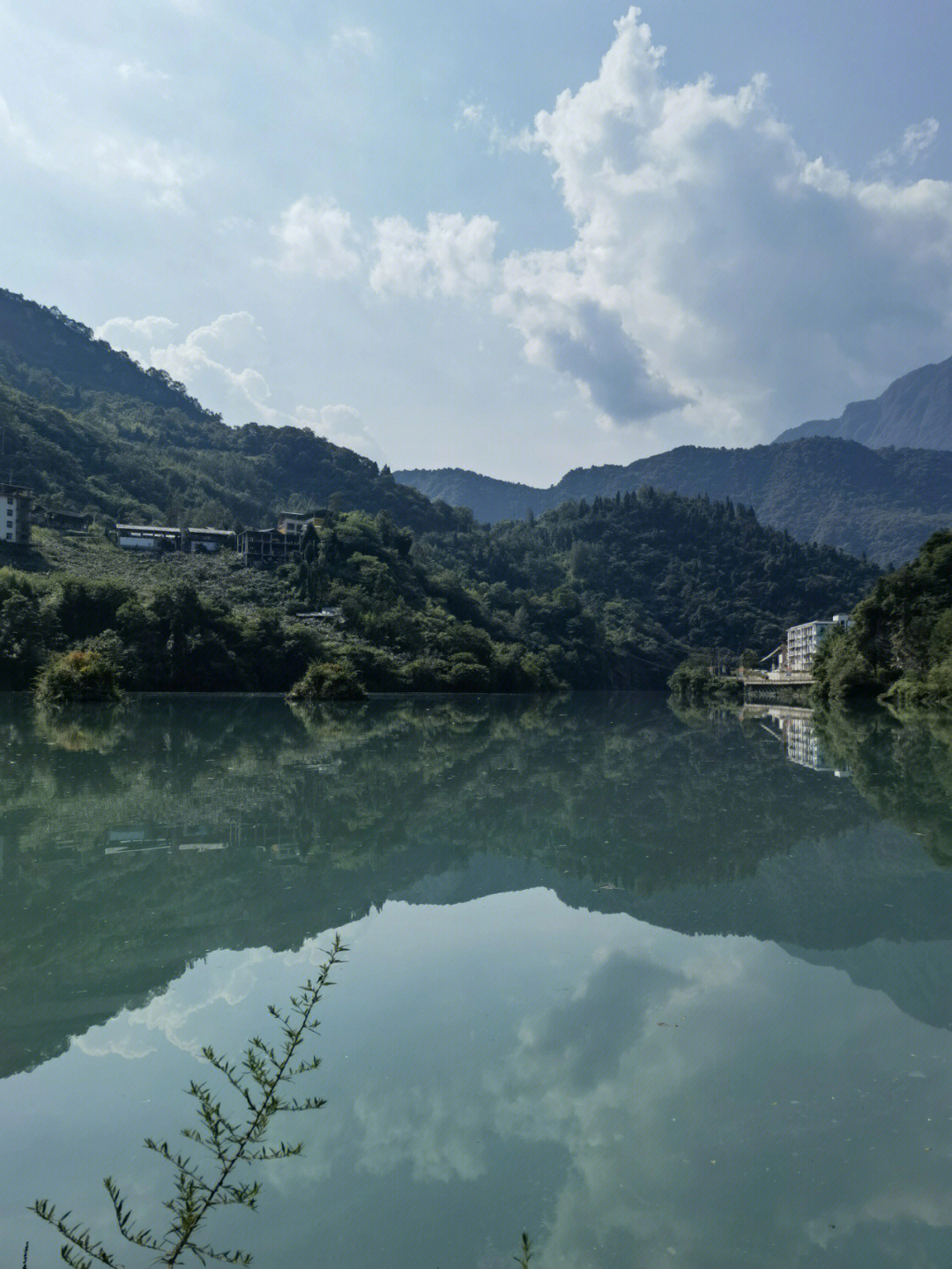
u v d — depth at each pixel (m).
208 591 139.25
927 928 15.88
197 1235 7.27
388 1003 12.22
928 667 92.56
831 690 99.94
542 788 32.44
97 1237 7.20
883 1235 7.29
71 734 48.16
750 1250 7.08
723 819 26.34
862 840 23.23
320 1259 6.92
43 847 21.12
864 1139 8.74
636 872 19.91
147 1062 10.34
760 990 12.84
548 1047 10.84
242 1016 11.69
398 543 190.75
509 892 18.20
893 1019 11.78
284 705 83.81
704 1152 8.47
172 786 30.67
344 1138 8.75
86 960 13.70
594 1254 7.02
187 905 16.73
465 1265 6.89
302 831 23.73
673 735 61.88
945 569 98.88
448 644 143.38
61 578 105.81
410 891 18.19
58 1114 9.19
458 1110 9.22
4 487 134.12
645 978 13.32
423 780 34.25
